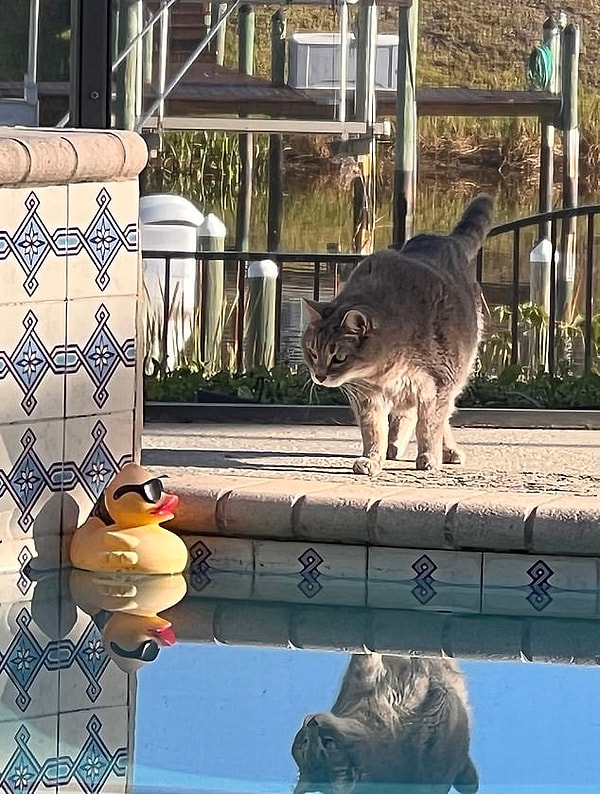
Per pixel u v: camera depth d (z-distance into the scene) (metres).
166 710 1.86
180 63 3.66
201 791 1.61
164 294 3.52
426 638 2.17
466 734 1.80
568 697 1.93
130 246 2.48
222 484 2.50
